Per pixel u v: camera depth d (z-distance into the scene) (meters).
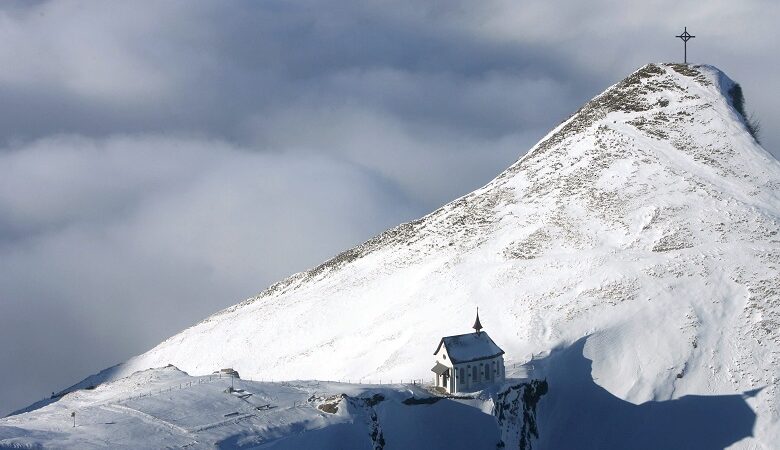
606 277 102.12
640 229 111.06
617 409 85.75
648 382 87.50
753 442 81.19
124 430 68.56
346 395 76.06
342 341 110.25
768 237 106.31
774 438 81.06
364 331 109.38
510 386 83.12
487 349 83.56
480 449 78.62
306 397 78.06
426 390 83.12
